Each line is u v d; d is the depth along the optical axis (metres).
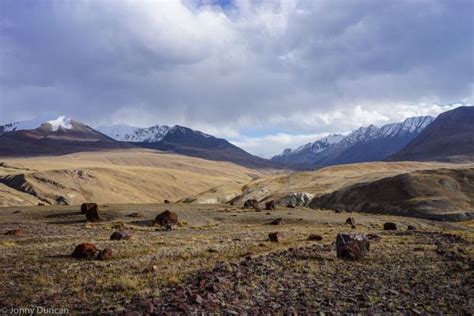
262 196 158.62
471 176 120.50
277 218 64.31
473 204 101.25
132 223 57.59
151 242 35.84
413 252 30.70
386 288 19.06
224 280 18.34
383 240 39.53
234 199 164.00
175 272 20.92
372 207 112.81
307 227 57.84
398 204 107.56
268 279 19.64
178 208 77.94
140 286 17.64
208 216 67.44
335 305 15.91
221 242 36.44
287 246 33.84
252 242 36.53
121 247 31.81
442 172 125.75
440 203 101.81
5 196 180.62
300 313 14.62
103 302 15.23
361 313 14.93
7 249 30.27
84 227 52.00
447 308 16.05
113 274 20.58
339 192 132.12
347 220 65.19
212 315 13.52
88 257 26.05
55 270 21.80
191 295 15.16
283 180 184.38
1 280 19.22
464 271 23.17
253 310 14.43
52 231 46.88
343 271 22.83
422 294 18.12
